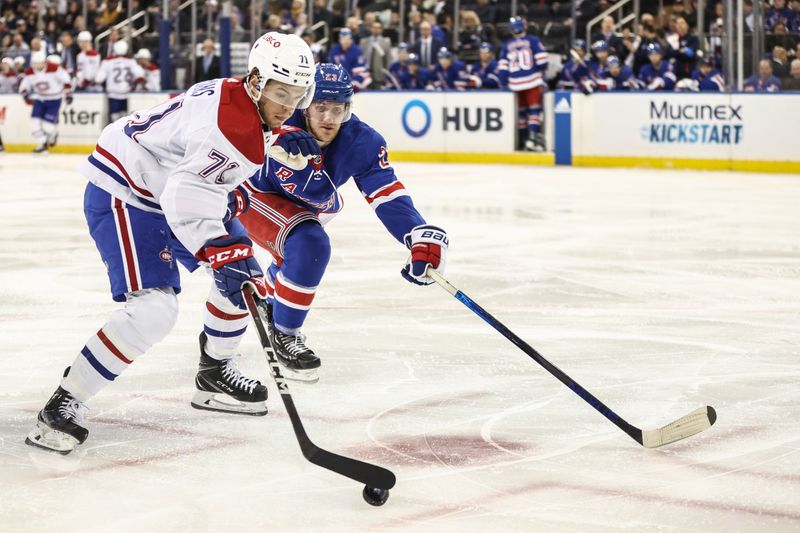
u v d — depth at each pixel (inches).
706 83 776.9
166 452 171.5
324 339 256.5
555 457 168.9
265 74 158.1
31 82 987.3
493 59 868.6
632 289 325.1
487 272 355.9
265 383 216.1
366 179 206.4
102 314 286.4
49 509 145.4
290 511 144.8
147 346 172.1
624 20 872.3
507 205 561.3
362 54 892.6
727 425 186.4
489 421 189.2
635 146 794.8
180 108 163.9
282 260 213.9
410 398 204.7
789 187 645.3
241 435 181.3
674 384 215.0
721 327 271.3
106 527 138.7
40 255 395.9
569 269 362.0
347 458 142.2
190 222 161.2
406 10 938.7
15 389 210.1
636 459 167.6
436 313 288.0
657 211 532.7
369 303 301.6
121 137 170.1
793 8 745.0
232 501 148.7
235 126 158.9
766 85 750.5
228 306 188.2
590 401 170.4
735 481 156.9
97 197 172.1
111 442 176.9
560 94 821.2
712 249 408.5
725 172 751.1
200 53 981.2
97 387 172.2
